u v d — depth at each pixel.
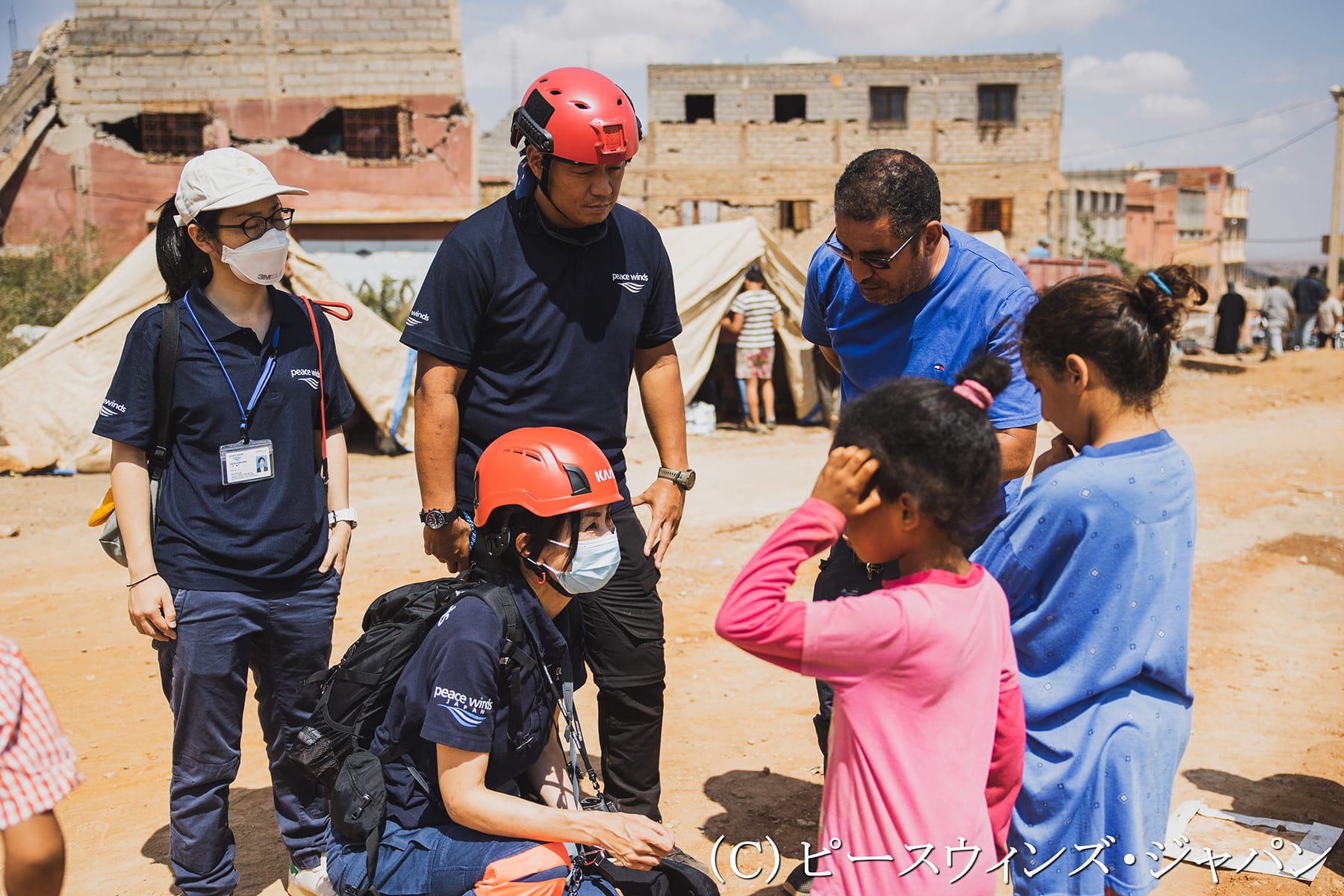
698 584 7.67
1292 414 16.80
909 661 2.16
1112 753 2.53
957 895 2.18
